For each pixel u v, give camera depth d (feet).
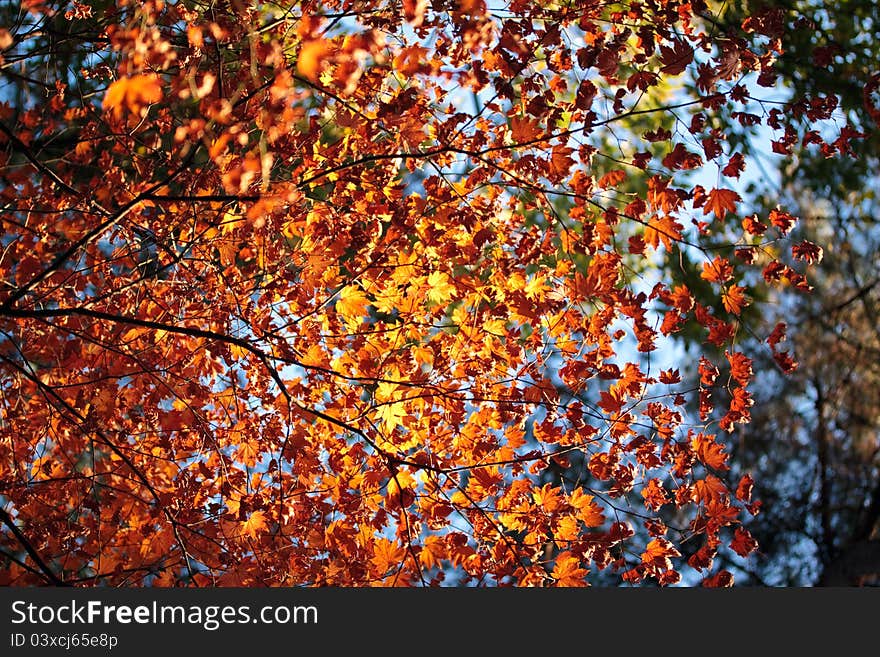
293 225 16.31
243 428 17.01
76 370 16.81
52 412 16.63
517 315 16.63
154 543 16.42
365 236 16.20
